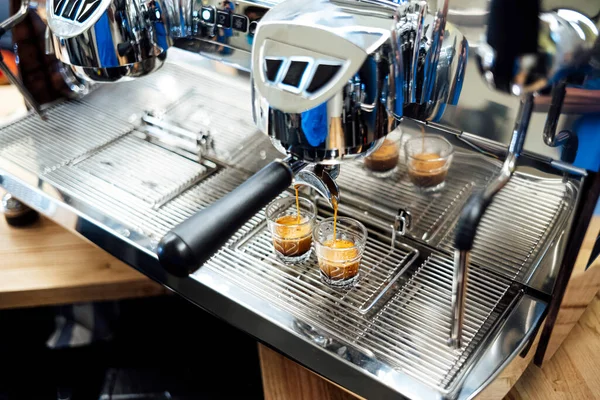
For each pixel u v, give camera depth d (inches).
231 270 28.2
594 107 20.3
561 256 24.1
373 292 26.9
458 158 25.3
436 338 24.7
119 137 36.4
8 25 32.4
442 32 21.9
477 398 22.6
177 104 34.1
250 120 31.5
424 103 24.1
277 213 30.5
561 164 22.2
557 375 28.4
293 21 19.5
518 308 25.8
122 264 34.6
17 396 46.3
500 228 25.7
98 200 31.9
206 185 33.0
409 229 29.1
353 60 18.6
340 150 20.0
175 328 48.5
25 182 33.3
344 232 29.3
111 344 47.6
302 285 27.4
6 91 44.9
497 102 22.5
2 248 35.4
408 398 22.5
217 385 45.3
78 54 25.7
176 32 27.7
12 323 46.9
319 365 24.8
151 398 44.3
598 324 30.8
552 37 18.9
